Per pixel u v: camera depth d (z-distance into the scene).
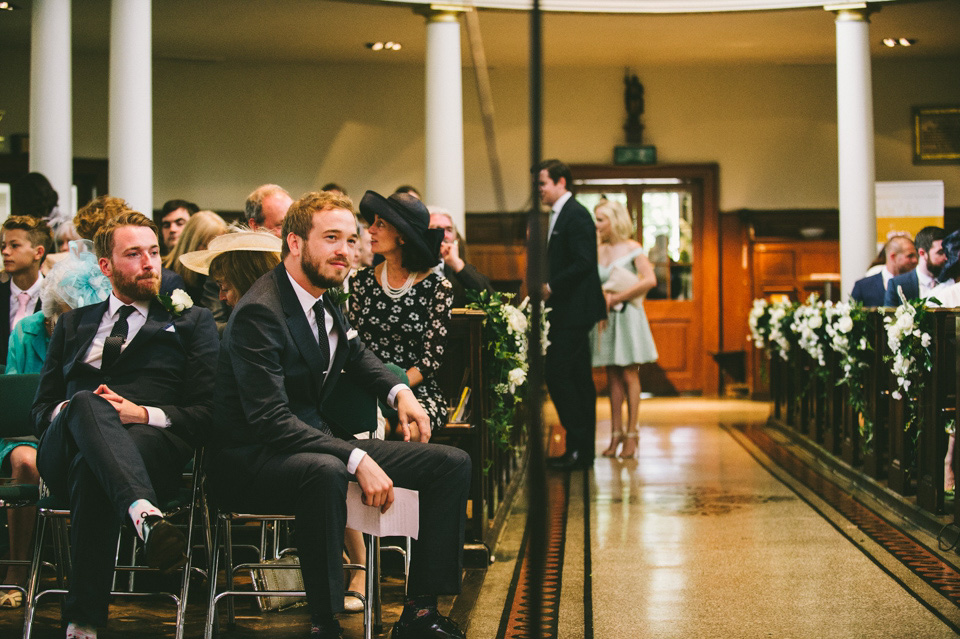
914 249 7.00
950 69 11.59
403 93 11.76
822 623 3.66
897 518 5.38
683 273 11.96
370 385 3.54
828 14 9.27
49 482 3.25
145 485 3.02
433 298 4.34
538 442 1.91
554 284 6.86
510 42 10.25
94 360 3.54
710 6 8.87
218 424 3.28
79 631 3.07
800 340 7.60
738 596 4.02
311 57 11.34
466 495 3.36
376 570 3.62
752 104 11.82
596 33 10.07
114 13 7.20
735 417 9.93
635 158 11.79
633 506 5.81
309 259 3.24
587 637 3.54
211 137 11.56
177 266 4.89
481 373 4.57
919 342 5.16
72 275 4.02
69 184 7.85
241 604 4.02
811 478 6.61
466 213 11.69
